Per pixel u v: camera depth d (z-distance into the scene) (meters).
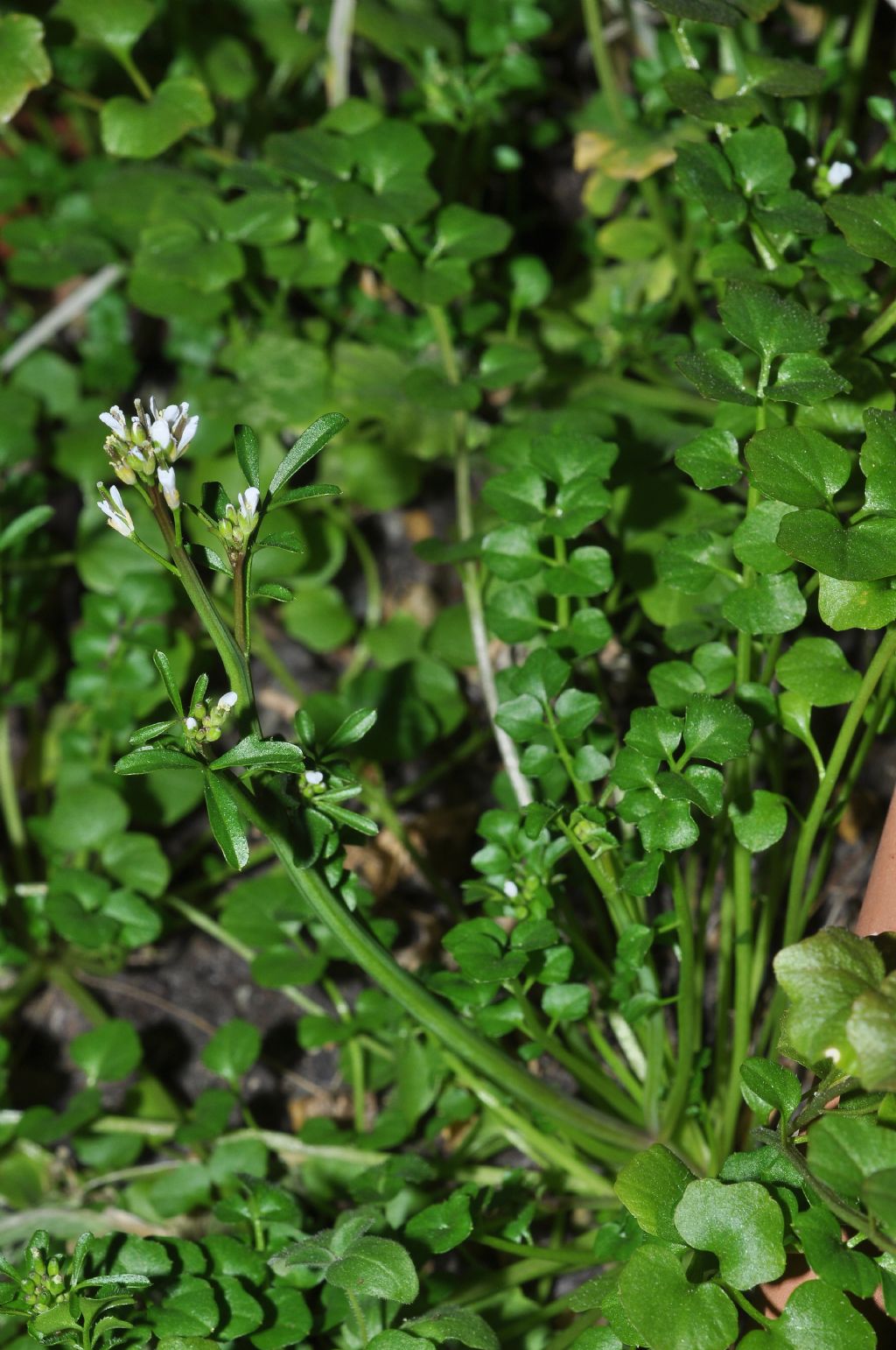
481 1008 0.60
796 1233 0.56
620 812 0.58
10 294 0.92
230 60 0.83
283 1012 0.68
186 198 0.69
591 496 0.60
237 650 0.55
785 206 0.61
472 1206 0.61
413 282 0.65
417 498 0.83
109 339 0.86
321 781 0.56
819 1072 0.56
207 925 0.67
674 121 0.74
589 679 0.68
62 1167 0.66
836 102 0.79
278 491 0.55
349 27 0.74
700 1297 0.56
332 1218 0.63
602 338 0.77
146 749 0.55
